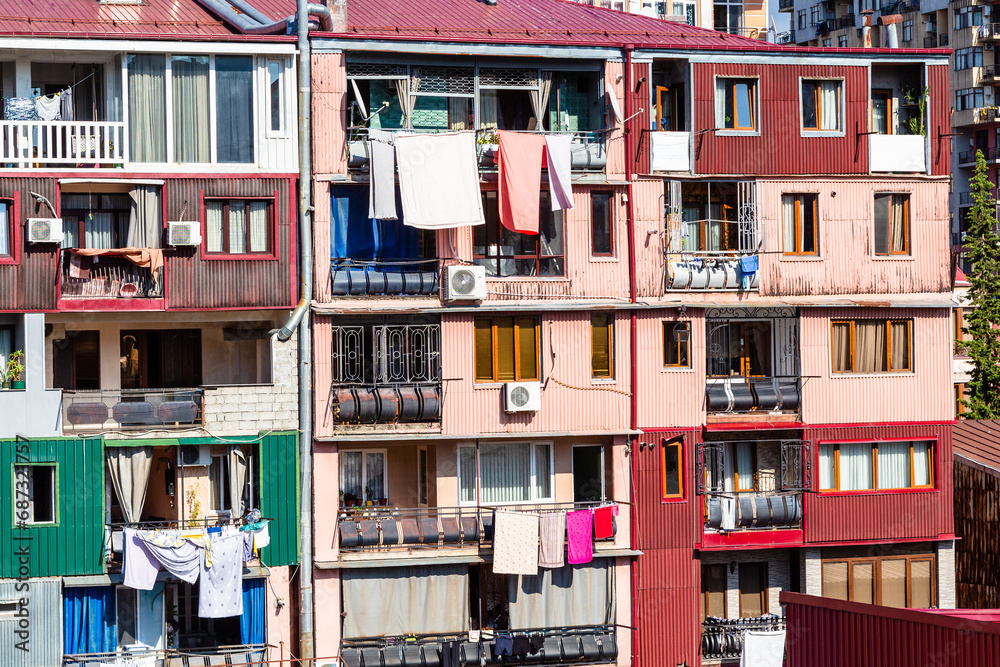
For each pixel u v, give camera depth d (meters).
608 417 38.72
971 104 86.94
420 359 37.62
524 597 37.59
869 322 40.78
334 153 36.97
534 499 38.72
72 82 36.88
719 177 39.62
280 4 40.50
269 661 35.12
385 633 36.78
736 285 39.62
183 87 36.22
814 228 40.44
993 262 54.78
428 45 37.50
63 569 34.88
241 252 36.41
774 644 38.25
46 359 37.44
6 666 34.41
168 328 38.56
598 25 41.75
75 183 35.06
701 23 78.31
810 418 40.06
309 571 36.44
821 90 40.56
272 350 36.50
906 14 90.62
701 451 39.25
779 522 39.50
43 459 34.78
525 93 39.28
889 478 40.75
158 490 37.06
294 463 36.44
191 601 36.78
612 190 38.91
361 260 37.31
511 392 37.59
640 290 39.03
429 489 38.28
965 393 54.12
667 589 38.78
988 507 40.91
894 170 40.94
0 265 34.66
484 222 37.66
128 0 38.38
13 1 37.25
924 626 27.72
